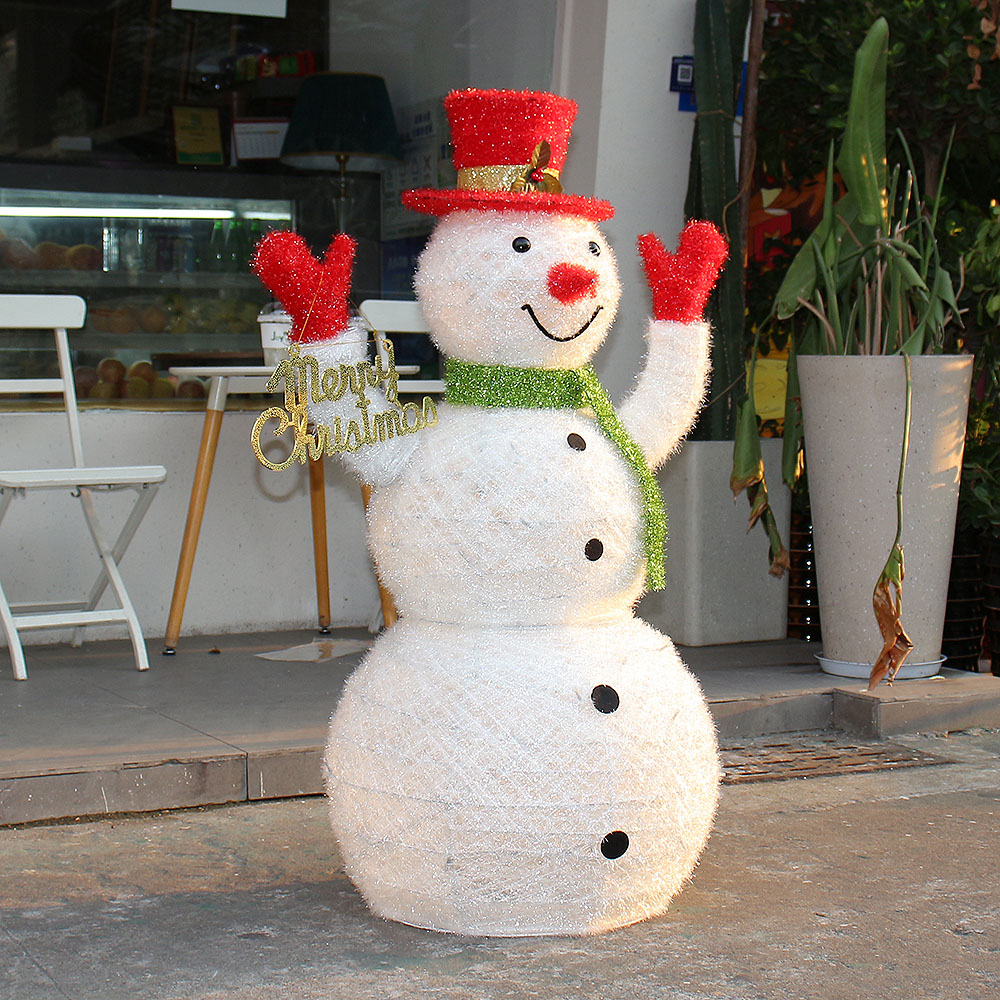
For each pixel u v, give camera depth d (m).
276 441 6.03
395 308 5.51
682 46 6.04
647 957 2.80
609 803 2.77
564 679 2.78
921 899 3.20
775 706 4.87
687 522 5.78
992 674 5.75
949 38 5.45
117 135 6.11
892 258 5.00
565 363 2.97
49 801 3.65
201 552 5.92
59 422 5.68
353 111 6.49
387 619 5.82
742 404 5.39
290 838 3.57
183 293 6.16
